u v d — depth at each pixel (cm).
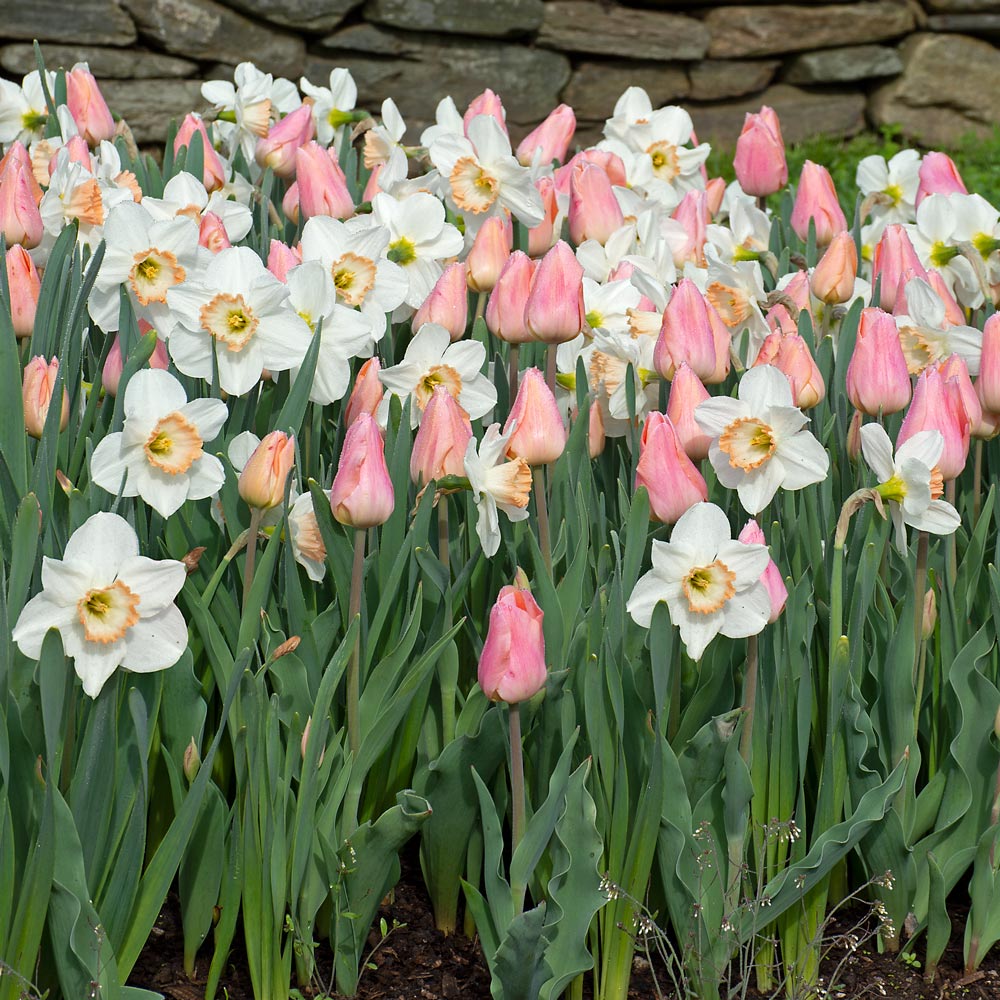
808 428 233
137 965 194
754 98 819
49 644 150
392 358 241
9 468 182
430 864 200
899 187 338
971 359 235
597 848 176
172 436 174
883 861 199
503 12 733
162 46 670
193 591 179
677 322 203
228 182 315
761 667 192
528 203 257
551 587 186
